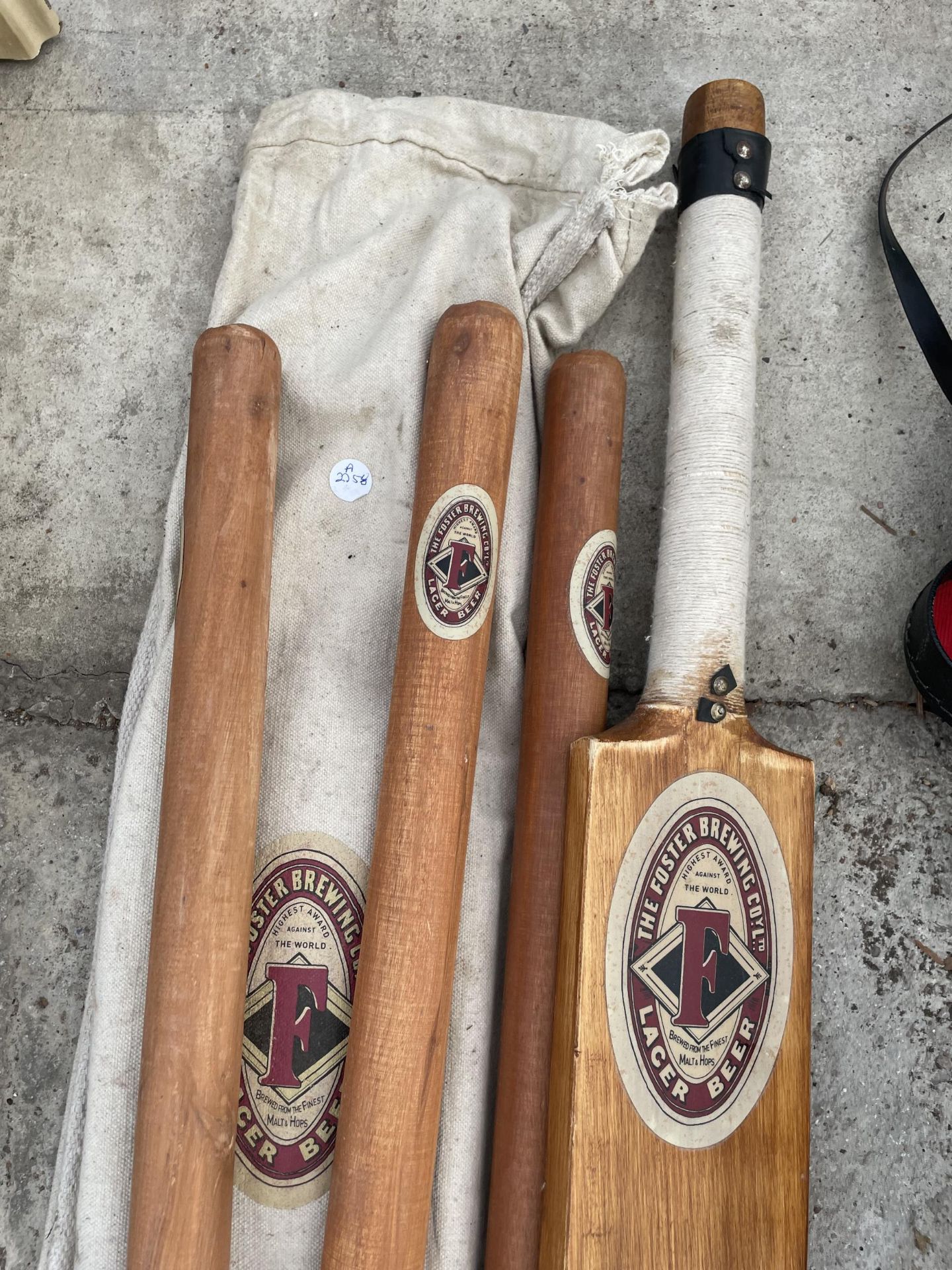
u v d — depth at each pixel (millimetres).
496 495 1044
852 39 1372
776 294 1324
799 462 1303
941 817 1253
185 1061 897
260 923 1039
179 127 1344
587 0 1368
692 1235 956
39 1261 1018
